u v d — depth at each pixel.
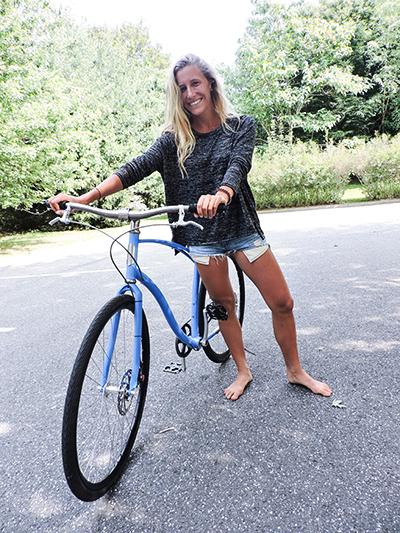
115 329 1.56
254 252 1.90
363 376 2.19
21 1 9.80
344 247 5.48
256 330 2.98
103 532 1.38
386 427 1.76
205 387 2.26
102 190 1.68
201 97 1.72
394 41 17.56
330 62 17.02
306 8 19.50
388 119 19.64
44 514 1.48
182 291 4.17
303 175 11.80
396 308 3.11
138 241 1.62
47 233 12.37
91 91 13.39
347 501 1.39
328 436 1.73
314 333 2.79
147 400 2.16
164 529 1.36
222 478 1.56
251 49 16.31
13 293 4.95
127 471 1.64
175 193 1.88
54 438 1.94
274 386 2.19
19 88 8.90
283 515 1.36
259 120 17.78
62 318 3.78
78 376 1.36
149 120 15.34
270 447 1.70
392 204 10.34
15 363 2.84
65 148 10.57
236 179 1.58
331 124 17.42
